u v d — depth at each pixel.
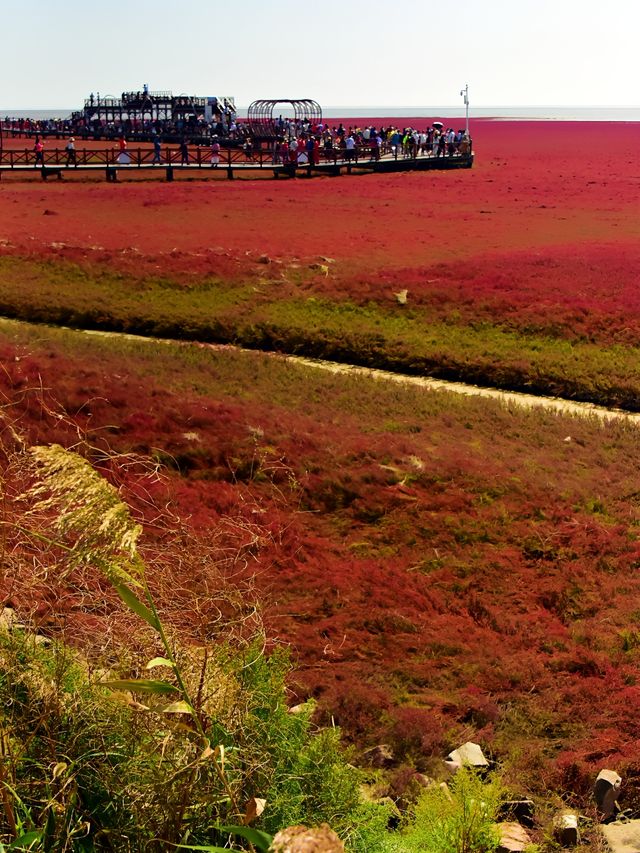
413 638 9.55
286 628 9.47
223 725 3.61
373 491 13.27
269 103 78.69
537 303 26.05
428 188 57.72
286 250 33.59
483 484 13.73
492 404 18.56
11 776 3.27
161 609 3.93
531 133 138.62
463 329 24.53
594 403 19.70
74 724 3.57
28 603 4.00
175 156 62.75
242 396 17.73
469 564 11.49
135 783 3.35
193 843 3.30
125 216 41.22
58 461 2.70
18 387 15.35
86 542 2.70
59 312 24.61
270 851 2.41
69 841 3.15
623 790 7.02
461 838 4.51
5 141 101.06
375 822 4.06
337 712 7.86
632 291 27.55
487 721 8.06
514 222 44.06
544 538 12.21
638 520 12.91
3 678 3.70
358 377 20.09
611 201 53.06
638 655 9.33
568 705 8.35
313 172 65.56
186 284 27.67
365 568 11.11
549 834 6.25
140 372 18.36
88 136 102.88
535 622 10.09
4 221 37.41
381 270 30.45
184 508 11.88
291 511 12.71
